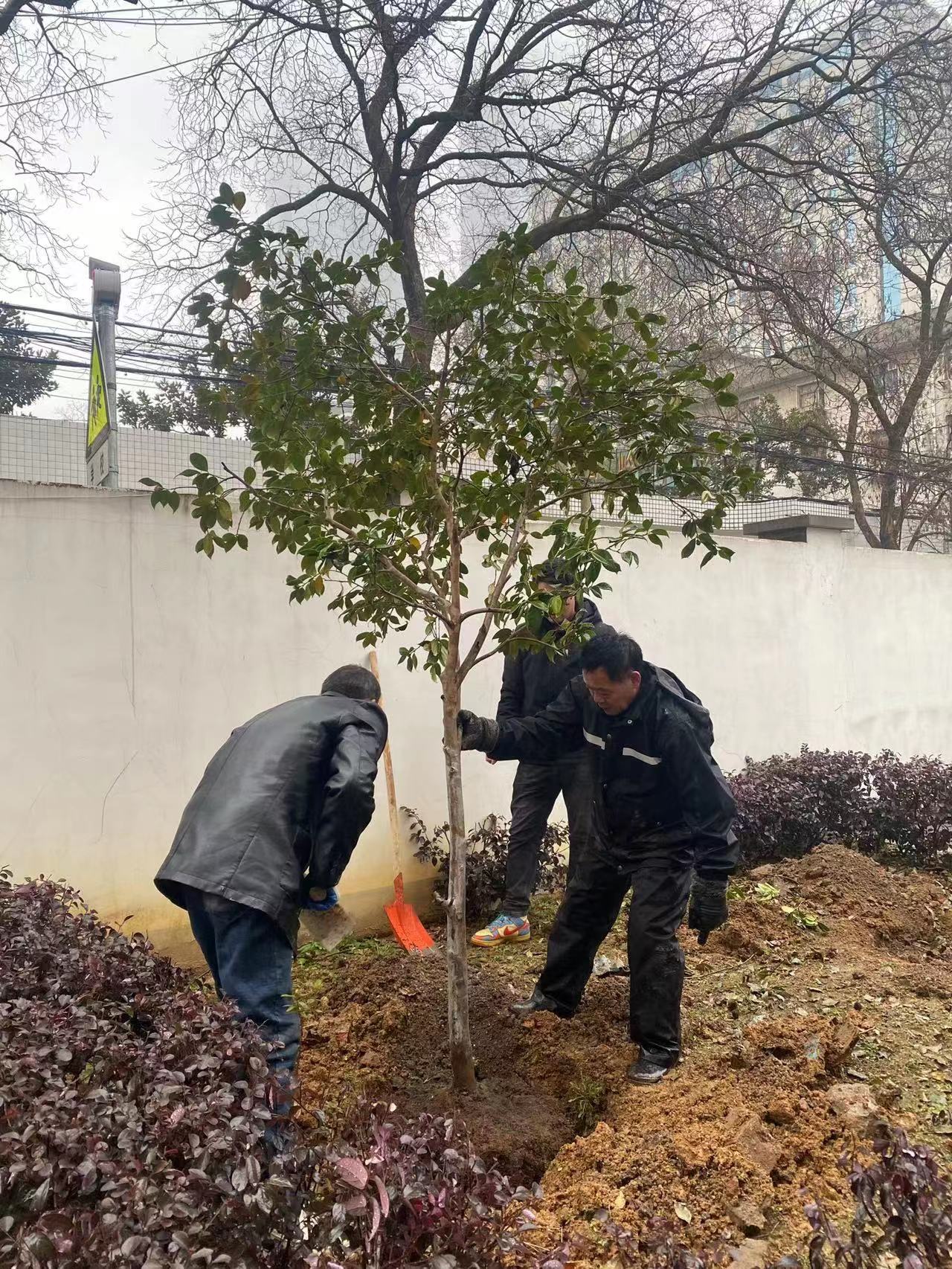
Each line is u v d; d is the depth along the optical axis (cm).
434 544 384
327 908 338
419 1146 213
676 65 1098
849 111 1227
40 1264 166
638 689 363
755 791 648
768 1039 372
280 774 325
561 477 336
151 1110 209
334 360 332
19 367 1183
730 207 1213
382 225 1212
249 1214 184
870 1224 266
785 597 801
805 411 1988
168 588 495
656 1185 284
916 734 920
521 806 512
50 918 346
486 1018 407
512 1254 233
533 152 1159
